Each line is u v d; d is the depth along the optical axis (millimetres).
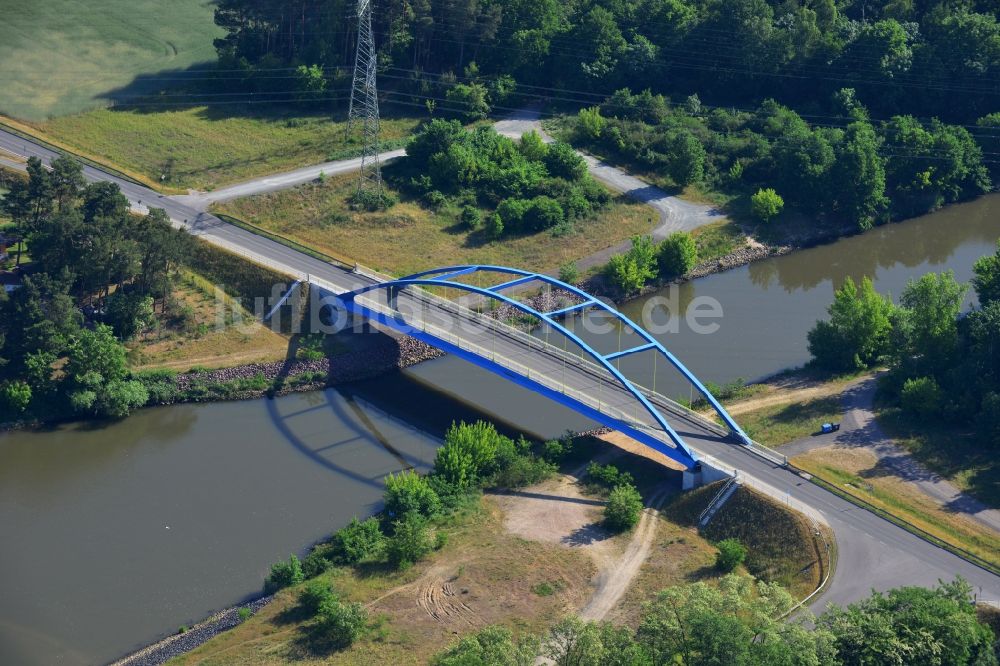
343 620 119875
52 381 167250
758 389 169250
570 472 151000
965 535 134750
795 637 104750
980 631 112375
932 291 166000
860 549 131500
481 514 141500
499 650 105125
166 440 161125
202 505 145625
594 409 153375
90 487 150000
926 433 154250
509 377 161750
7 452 158500
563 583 129250
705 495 142000
